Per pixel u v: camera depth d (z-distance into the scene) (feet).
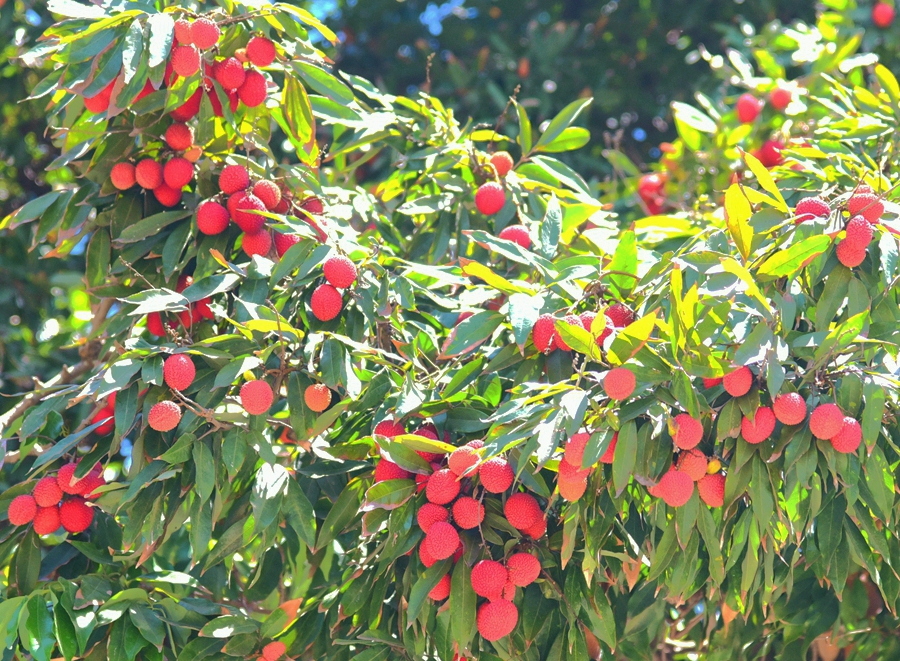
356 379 9.58
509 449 8.79
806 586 11.56
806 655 12.32
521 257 9.82
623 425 8.18
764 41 17.97
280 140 17.57
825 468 8.97
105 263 11.55
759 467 8.71
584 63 20.04
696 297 8.26
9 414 11.59
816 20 20.58
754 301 8.95
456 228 12.42
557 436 8.04
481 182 12.60
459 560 8.94
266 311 9.45
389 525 8.89
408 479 8.96
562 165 12.60
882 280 9.43
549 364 9.39
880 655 11.62
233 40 10.75
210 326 10.96
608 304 9.73
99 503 9.73
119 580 10.47
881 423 9.02
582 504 8.75
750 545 9.18
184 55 10.03
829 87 15.55
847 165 11.60
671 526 9.08
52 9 10.03
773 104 16.20
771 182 9.33
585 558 8.88
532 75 19.83
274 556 11.96
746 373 8.45
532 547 9.36
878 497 8.75
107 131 11.18
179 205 11.52
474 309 10.75
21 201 21.01
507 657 9.50
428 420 9.83
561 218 10.90
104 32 9.98
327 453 9.64
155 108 10.64
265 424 9.48
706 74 20.22
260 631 10.35
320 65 11.54
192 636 10.59
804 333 9.43
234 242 11.25
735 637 11.63
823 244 8.41
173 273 11.27
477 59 19.76
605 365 8.64
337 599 10.95
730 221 8.76
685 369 8.30
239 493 10.71
